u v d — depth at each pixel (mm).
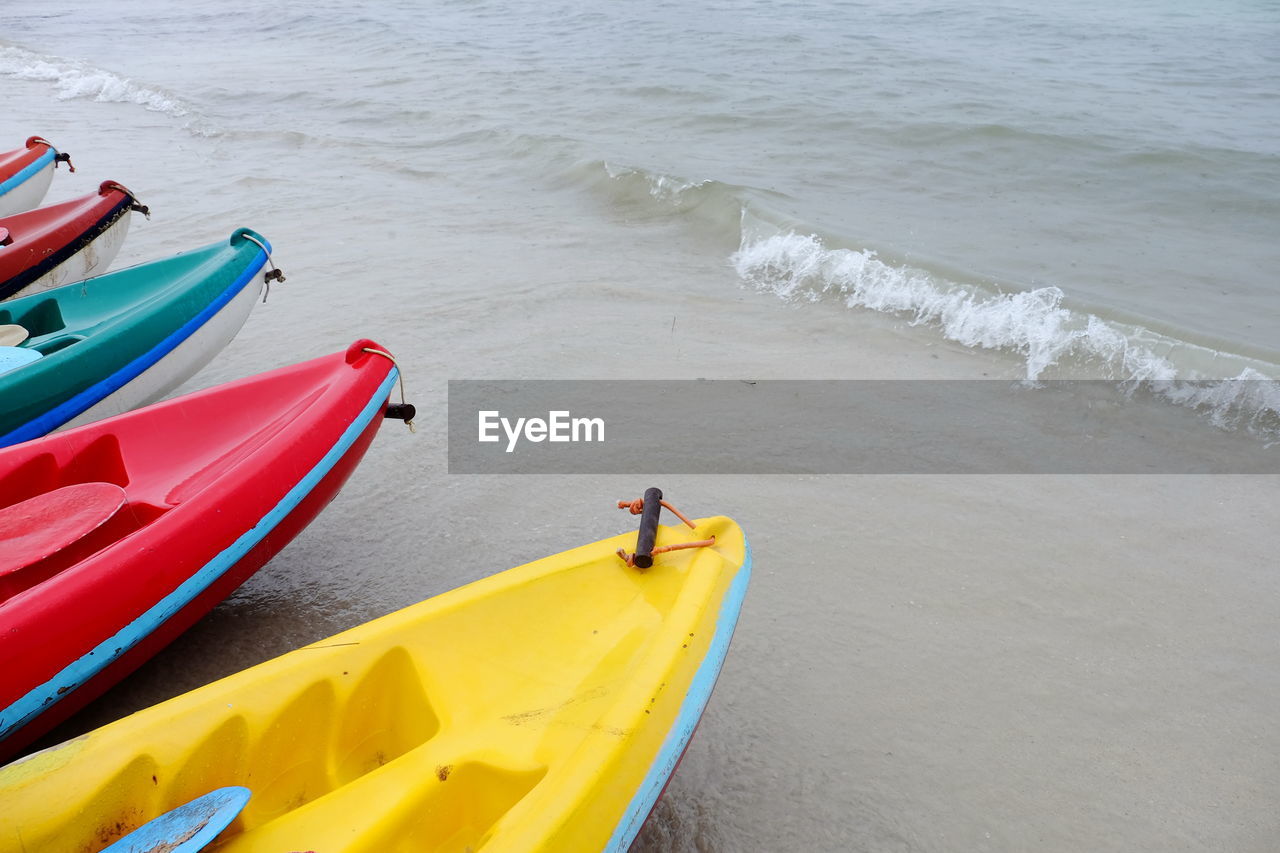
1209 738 3314
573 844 2082
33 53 22969
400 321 6949
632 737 2311
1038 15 21656
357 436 3920
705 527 3164
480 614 2803
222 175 11320
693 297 7512
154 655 3463
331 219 9539
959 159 11336
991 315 6727
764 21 21375
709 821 2920
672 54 18109
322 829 2283
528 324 6926
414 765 2447
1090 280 7676
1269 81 15312
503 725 2521
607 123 13234
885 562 4273
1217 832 2938
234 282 5500
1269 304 7168
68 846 2141
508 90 15695
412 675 2674
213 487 3363
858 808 2988
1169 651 3736
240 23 26078
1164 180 10438
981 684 3547
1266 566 4262
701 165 11023
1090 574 4203
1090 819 2979
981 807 3010
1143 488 4898
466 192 10547
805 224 8375
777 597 4039
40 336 5477
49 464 3764
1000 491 4863
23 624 2758
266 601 3994
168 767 2295
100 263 6742
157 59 21125
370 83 17000
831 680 3557
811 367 6277
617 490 4828
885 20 21281
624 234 9109
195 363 5336
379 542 4414
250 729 2430
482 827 2400
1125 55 17516
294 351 6473
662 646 2588
